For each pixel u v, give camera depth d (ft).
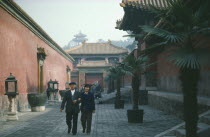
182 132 25.23
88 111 31.99
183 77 19.47
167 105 51.72
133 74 39.91
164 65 63.41
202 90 39.45
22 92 65.92
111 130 33.96
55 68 117.19
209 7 19.62
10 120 44.86
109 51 210.79
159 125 37.58
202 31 19.85
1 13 53.57
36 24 76.48
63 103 31.58
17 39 63.57
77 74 194.08
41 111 62.49
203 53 17.43
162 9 21.59
